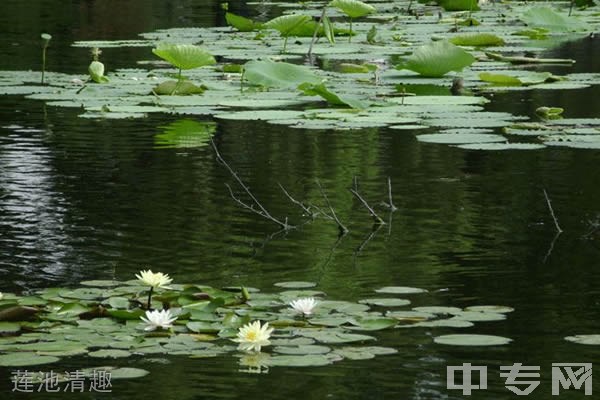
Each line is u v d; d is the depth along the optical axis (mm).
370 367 5836
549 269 7715
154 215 9312
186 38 23141
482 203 9633
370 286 7293
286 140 12438
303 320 6426
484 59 19844
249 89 16250
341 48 21391
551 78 16609
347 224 9031
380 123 13125
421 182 10438
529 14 24500
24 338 6090
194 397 5441
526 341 6234
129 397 5438
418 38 23078
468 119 13469
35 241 8500
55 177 10711
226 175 10773
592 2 29922
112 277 7520
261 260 7996
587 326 6500
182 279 7480
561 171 10766
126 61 19469
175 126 13391
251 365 5801
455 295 7098
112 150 11961
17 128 13242
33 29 24781
